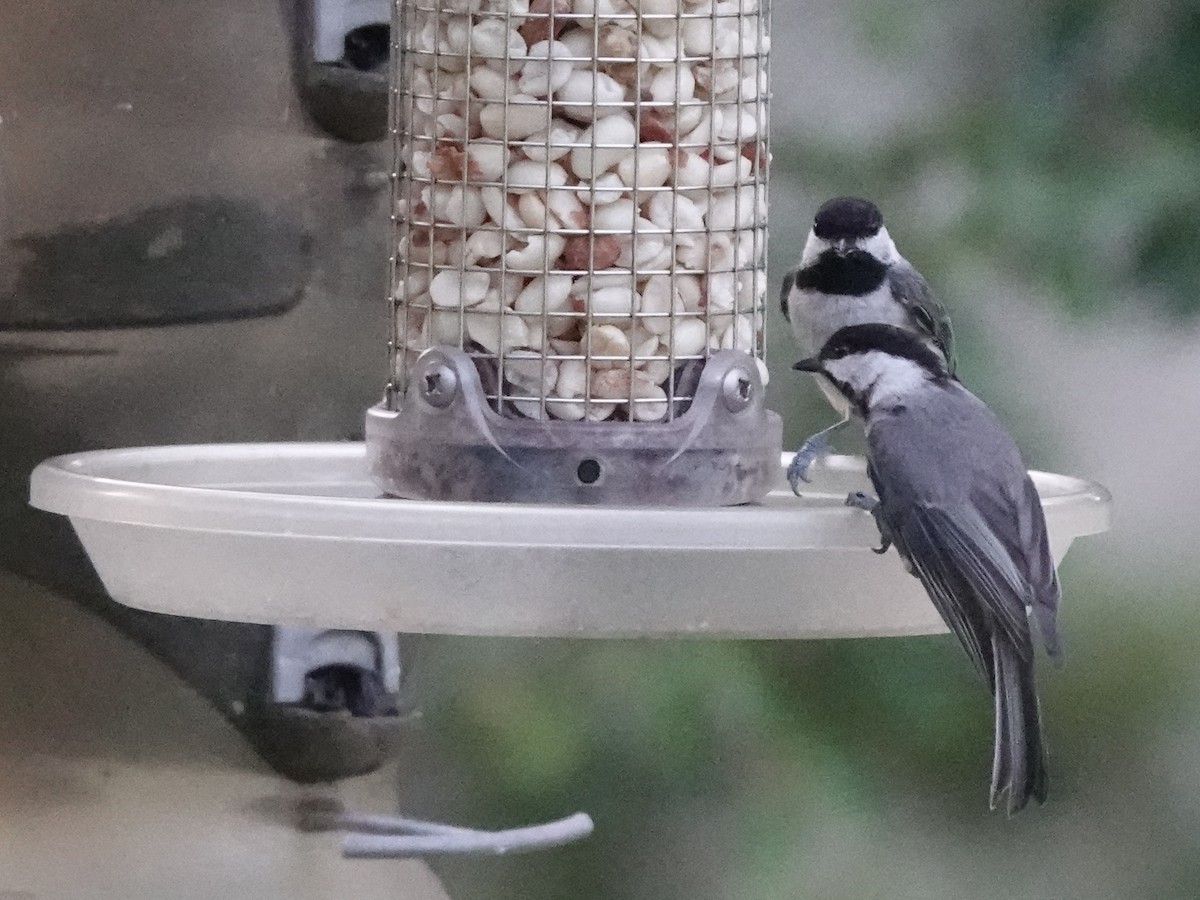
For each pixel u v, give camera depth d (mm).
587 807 10438
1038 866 11070
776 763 10617
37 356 8414
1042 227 10789
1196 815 11289
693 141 7027
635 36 6922
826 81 11336
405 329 7176
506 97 6906
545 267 6918
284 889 8547
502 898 10477
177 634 8500
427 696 9703
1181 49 10867
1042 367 11234
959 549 6699
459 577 6176
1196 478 12055
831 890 10547
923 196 11125
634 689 10570
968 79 11172
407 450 6832
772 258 11148
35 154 8352
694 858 10477
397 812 8938
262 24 8641
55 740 8438
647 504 6820
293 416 8852
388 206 8945
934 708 10688
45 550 8414
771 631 6449
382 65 8781
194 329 8656
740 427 6938
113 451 7367
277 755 8586
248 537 6199
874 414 7164
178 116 8555
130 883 8477
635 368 6945
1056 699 11516
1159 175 10727
